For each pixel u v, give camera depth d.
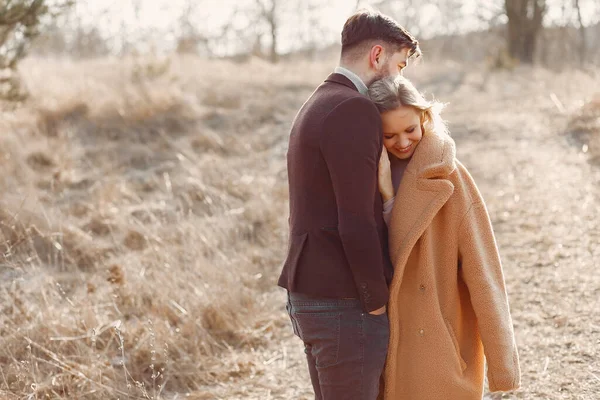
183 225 5.49
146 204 6.33
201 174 7.16
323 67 15.35
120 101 9.39
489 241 2.27
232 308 4.33
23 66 10.44
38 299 4.16
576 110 8.76
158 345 3.79
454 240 2.23
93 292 4.35
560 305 4.04
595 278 4.32
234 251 5.36
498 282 2.25
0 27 6.37
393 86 2.08
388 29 2.13
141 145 8.23
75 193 6.61
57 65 12.21
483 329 2.20
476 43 31.14
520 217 5.63
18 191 6.00
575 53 24.16
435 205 2.11
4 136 7.37
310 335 2.12
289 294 2.21
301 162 2.04
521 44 21.06
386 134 2.15
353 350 2.07
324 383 2.13
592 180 6.30
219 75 12.67
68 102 9.09
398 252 2.14
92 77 10.92
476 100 11.72
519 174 6.82
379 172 2.17
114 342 3.86
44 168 7.09
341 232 1.93
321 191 2.02
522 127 8.84
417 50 2.25
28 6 6.13
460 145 8.32
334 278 2.02
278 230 5.93
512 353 2.20
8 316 3.96
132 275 4.59
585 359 3.41
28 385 3.30
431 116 2.24
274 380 3.65
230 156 8.21
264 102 10.82
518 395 3.16
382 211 2.21
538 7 20.83
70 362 3.51
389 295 2.16
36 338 3.75
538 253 4.85
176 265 4.74
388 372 2.21
